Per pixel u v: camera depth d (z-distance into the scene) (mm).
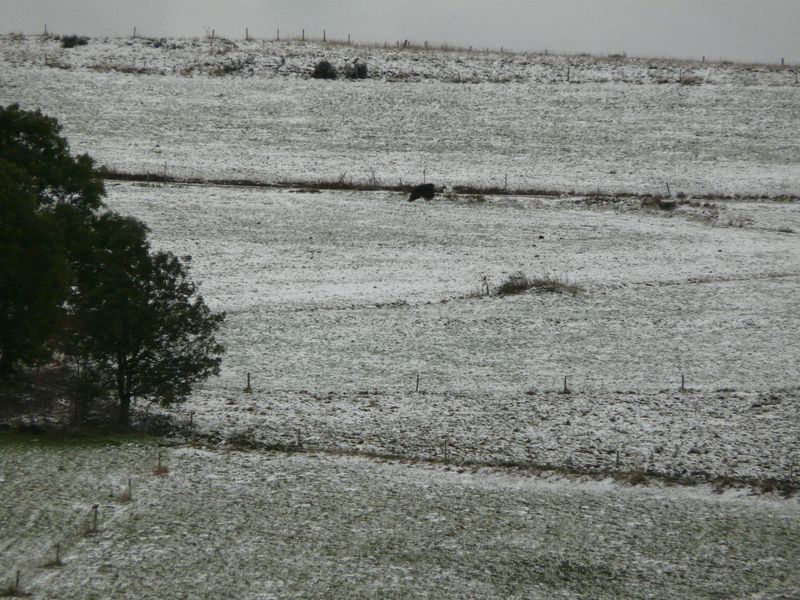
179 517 38094
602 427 49906
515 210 96750
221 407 51469
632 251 84562
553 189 103312
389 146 114250
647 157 112750
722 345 62594
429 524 38594
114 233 50125
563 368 58719
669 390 55250
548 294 72500
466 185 103375
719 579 34719
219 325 64750
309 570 34344
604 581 34438
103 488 40312
